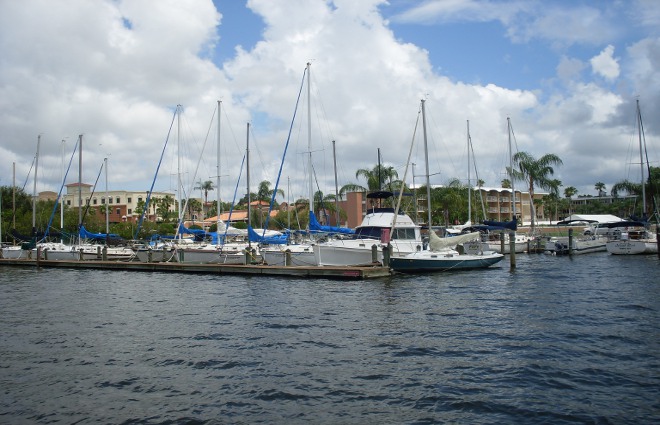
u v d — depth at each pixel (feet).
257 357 46.65
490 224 155.22
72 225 226.79
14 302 82.23
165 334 56.75
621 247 154.71
